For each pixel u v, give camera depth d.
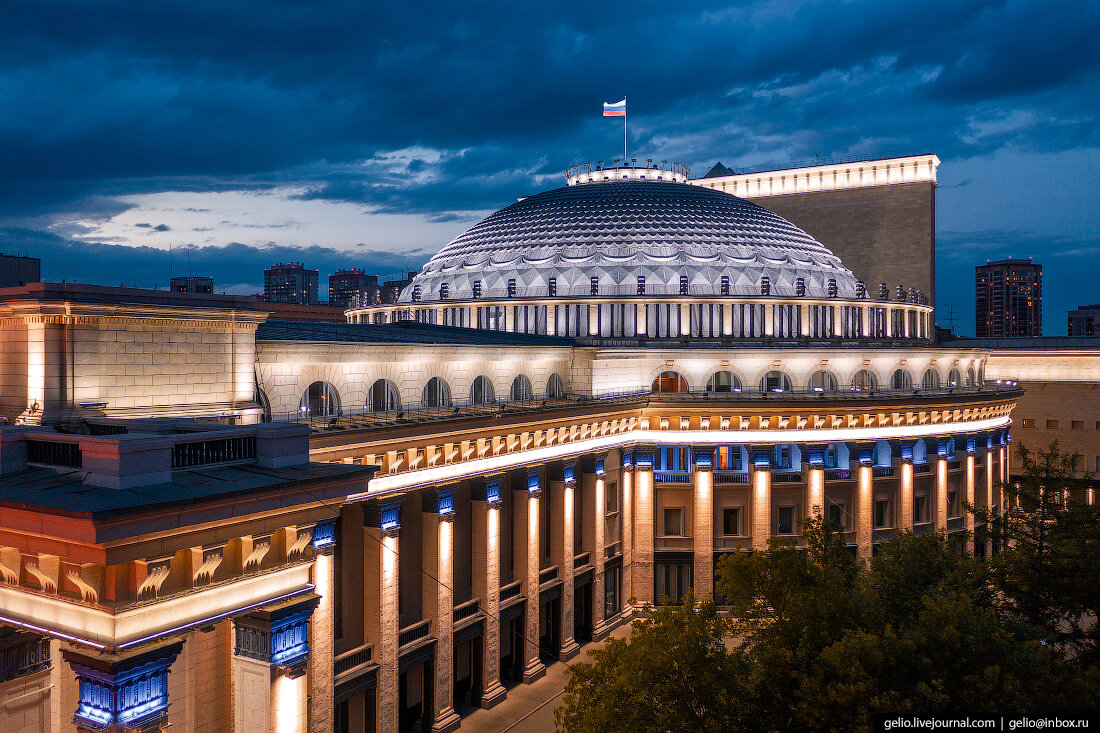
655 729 31.00
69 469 27.83
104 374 35.34
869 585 35.66
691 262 88.62
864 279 113.56
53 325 34.31
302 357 43.84
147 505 24.38
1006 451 89.31
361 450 43.66
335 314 113.50
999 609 39.81
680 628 32.88
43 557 25.83
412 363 50.94
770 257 92.19
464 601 54.28
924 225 110.81
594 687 34.22
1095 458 101.44
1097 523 42.47
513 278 88.12
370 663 44.59
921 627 30.98
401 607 48.97
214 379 39.28
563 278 87.44
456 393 54.66
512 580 58.06
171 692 35.47
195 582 27.03
